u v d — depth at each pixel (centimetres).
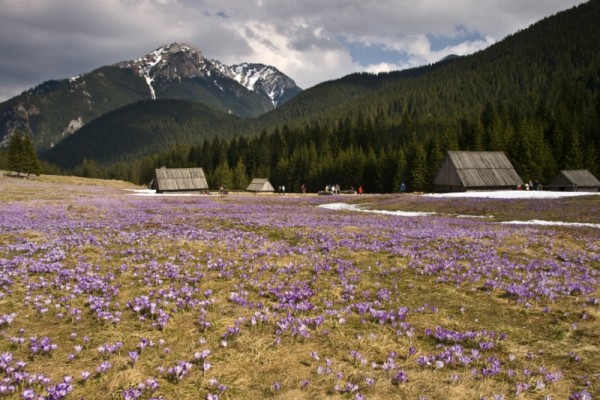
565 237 1947
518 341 796
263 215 3103
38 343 702
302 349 725
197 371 634
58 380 593
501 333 827
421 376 641
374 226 2383
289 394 571
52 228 2058
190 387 587
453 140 11962
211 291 1017
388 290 1120
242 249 1588
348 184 13438
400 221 2792
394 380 624
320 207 4809
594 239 1936
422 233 2069
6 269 1167
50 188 7694
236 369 645
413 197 5356
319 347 736
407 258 1490
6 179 10344
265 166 17625
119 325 813
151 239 1731
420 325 864
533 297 1052
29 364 638
